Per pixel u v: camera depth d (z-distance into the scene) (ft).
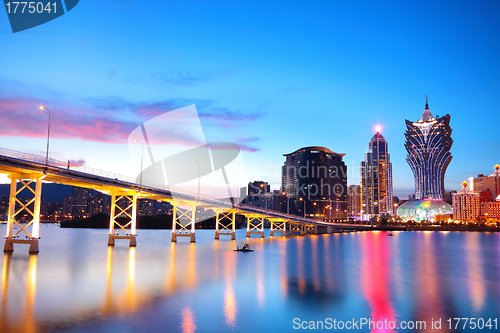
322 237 561.43
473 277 171.83
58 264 167.02
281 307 100.32
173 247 287.89
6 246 203.00
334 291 124.67
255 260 209.46
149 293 110.63
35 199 201.05
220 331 79.71
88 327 77.97
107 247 275.39
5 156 168.25
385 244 421.59
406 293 126.31
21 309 89.04
